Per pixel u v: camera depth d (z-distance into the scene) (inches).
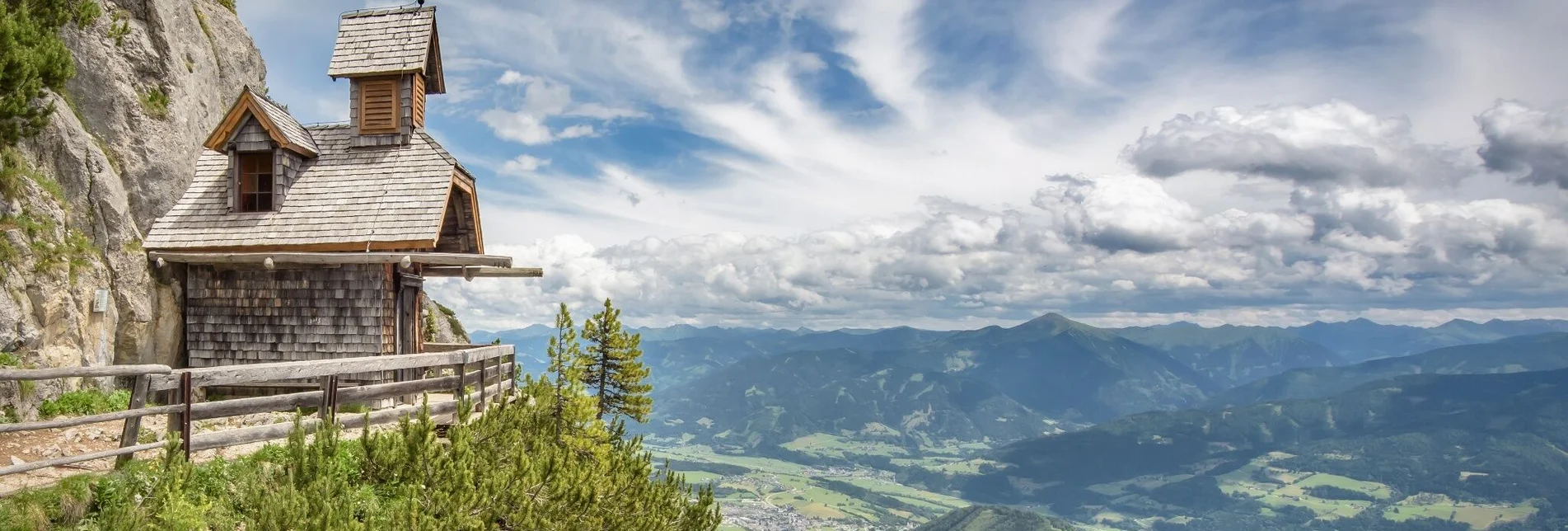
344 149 910.4
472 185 955.3
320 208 852.6
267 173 876.0
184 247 820.0
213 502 409.7
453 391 639.1
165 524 375.2
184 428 435.2
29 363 638.5
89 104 808.3
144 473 404.2
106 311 740.7
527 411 580.4
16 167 668.1
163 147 877.2
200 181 889.5
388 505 435.2
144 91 876.0
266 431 468.1
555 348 888.9
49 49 671.8
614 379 1192.2
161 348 810.8
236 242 823.1
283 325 821.9
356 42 928.9
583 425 657.6
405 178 873.5
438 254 818.2
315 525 367.9
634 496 617.3
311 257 800.9
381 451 458.0
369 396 540.4
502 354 728.3
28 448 497.0
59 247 689.0
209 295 831.7
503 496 451.8
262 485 418.9
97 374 393.4
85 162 754.8
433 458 464.4
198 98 985.5
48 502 370.6
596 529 521.3
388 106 910.4
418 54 911.7
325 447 433.1
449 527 410.0
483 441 516.4
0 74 624.1
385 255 798.5
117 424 587.5
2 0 651.5
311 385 804.6
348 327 815.7
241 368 461.7
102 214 760.3
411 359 573.3
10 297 626.5
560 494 488.7
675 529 684.7
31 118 670.5
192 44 987.3
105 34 837.8
